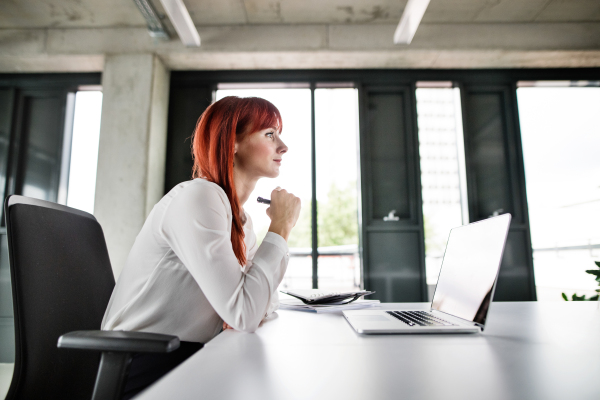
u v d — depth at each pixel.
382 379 0.41
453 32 3.39
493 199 3.51
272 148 1.01
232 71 3.67
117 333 0.47
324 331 0.70
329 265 3.48
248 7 3.20
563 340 0.61
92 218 0.95
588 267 3.42
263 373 0.44
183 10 2.83
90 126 3.71
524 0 3.11
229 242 0.77
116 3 3.12
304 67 3.63
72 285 0.79
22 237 0.70
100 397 0.44
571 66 3.62
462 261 0.82
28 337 0.67
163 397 0.36
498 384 0.39
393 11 3.25
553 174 3.53
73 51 3.41
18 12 3.23
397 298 3.36
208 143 0.94
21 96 3.69
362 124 3.57
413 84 3.62
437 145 3.65
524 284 3.35
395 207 3.49
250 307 0.69
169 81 3.68
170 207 0.79
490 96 3.68
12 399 0.64
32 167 3.61
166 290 0.79
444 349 0.55
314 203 3.52
